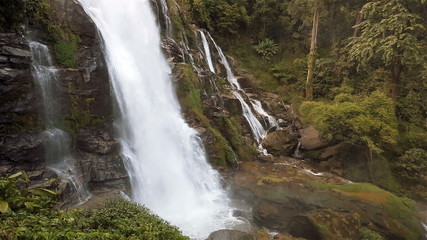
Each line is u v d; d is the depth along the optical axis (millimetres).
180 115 17812
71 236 5246
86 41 13836
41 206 6449
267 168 17422
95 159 12641
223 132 19125
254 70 30109
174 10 23578
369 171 17656
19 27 11031
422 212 14883
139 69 16891
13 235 4863
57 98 12172
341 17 27750
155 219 7848
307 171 17281
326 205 13031
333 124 17875
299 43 31547
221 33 30266
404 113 20859
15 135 10734
